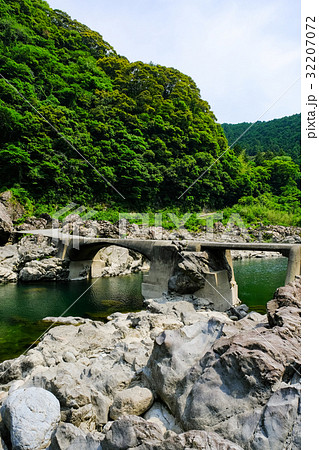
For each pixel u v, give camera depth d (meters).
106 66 81.88
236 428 6.48
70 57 75.44
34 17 75.81
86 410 8.08
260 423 6.33
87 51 83.81
